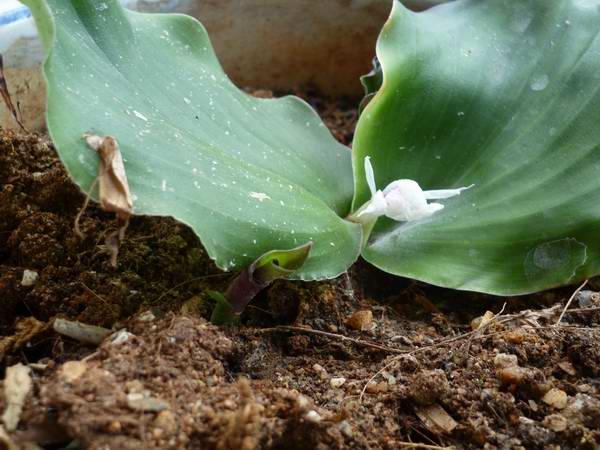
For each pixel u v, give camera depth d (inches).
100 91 5.2
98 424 4.4
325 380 5.7
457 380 5.7
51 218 6.5
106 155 4.8
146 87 5.8
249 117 6.6
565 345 6.0
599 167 6.6
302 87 9.5
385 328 6.4
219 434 4.6
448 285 6.4
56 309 6.0
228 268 5.3
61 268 6.2
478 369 5.8
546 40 7.0
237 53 9.0
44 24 4.9
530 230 6.5
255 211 5.5
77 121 4.9
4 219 6.6
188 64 6.4
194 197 5.2
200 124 6.0
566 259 6.5
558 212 6.5
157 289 6.2
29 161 6.9
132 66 5.8
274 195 5.8
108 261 6.3
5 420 4.5
